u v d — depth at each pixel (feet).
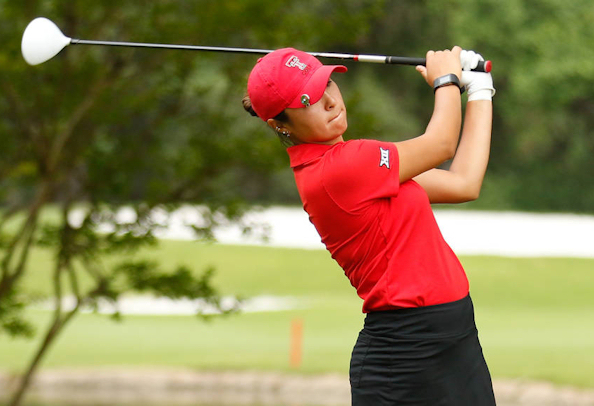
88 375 135.74
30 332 106.32
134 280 103.04
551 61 471.21
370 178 31.24
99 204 104.63
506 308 203.21
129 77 105.40
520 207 488.85
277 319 188.03
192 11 102.99
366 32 107.34
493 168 499.51
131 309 198.08
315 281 236.02
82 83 102.12
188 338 166.20
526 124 490.08
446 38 467.11
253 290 222.28
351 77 442.50
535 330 172.14
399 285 31.37
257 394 132.26
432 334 31.14
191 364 142.10
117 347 157.38
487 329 173.06
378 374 32.09
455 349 31.27
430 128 32.14
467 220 377.91
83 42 37.96
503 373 130.31
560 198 491.31
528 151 497.46
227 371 137.69
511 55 474.90
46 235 103.50
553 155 499.92
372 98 425.69
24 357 149.07
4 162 104.37
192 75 107.24
